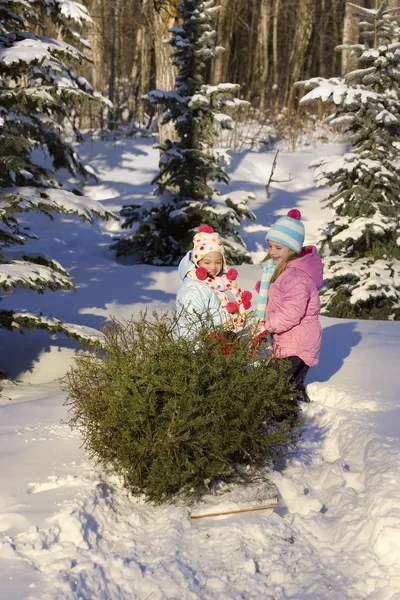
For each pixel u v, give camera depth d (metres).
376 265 9.98
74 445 4.23
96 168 19.36
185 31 12.65
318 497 3.74
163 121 13.06
